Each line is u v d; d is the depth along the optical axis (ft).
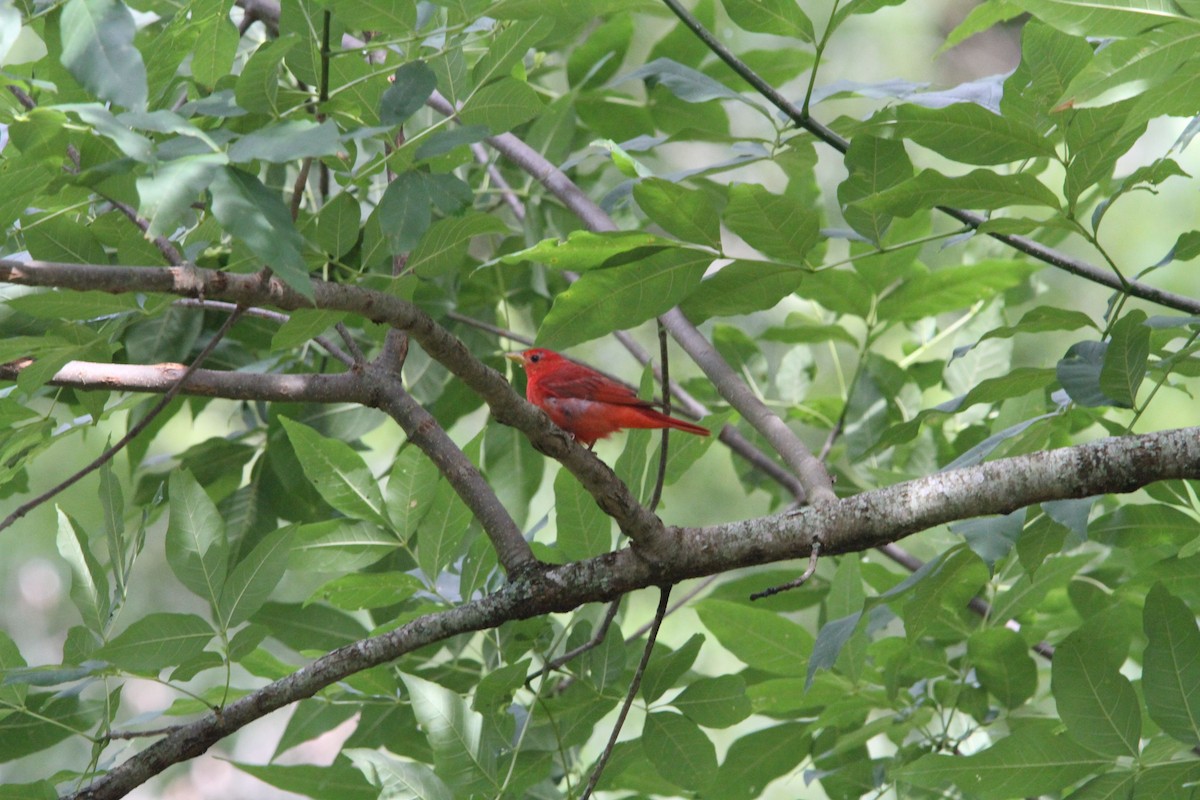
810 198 37.55
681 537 21.62
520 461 36.29
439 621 21.95
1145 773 19.99
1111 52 17.52
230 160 15.10
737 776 28.91
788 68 38.65
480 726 22.06
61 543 22.39
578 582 21.86
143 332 32.40
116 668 20.89
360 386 24.14
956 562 22.99
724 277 23.21
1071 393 21.42
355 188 30.30
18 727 22.66
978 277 34.99
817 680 27.04
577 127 39.63
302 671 21.88
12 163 17.97
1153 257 57.98
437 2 19.63
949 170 60.64
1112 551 31.78
